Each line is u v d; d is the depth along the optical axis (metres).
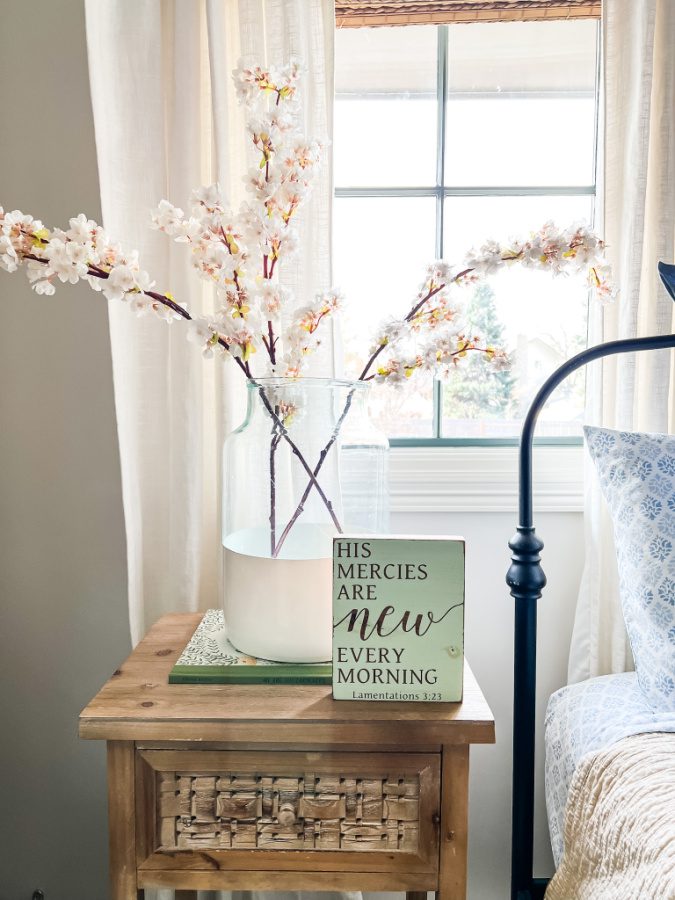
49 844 1.42
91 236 0.82
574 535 1.39
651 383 1.23
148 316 1.24
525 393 1.47
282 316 1.18
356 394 0.90
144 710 0.80
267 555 0.90
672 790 0.80
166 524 1.28
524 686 1.10
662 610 1.01
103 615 1.39
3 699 1.40
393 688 0.83
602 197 1.23
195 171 1.21
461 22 1.38
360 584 0.82
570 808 0.94
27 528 1.38
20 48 1.30
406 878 0.81
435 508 1.38
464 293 1.45
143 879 0.82
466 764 0.80
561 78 1.43
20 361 1.35
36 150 1.31
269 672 0.88
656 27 1.20
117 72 1.18
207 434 1.30
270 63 1.18
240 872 0.81
